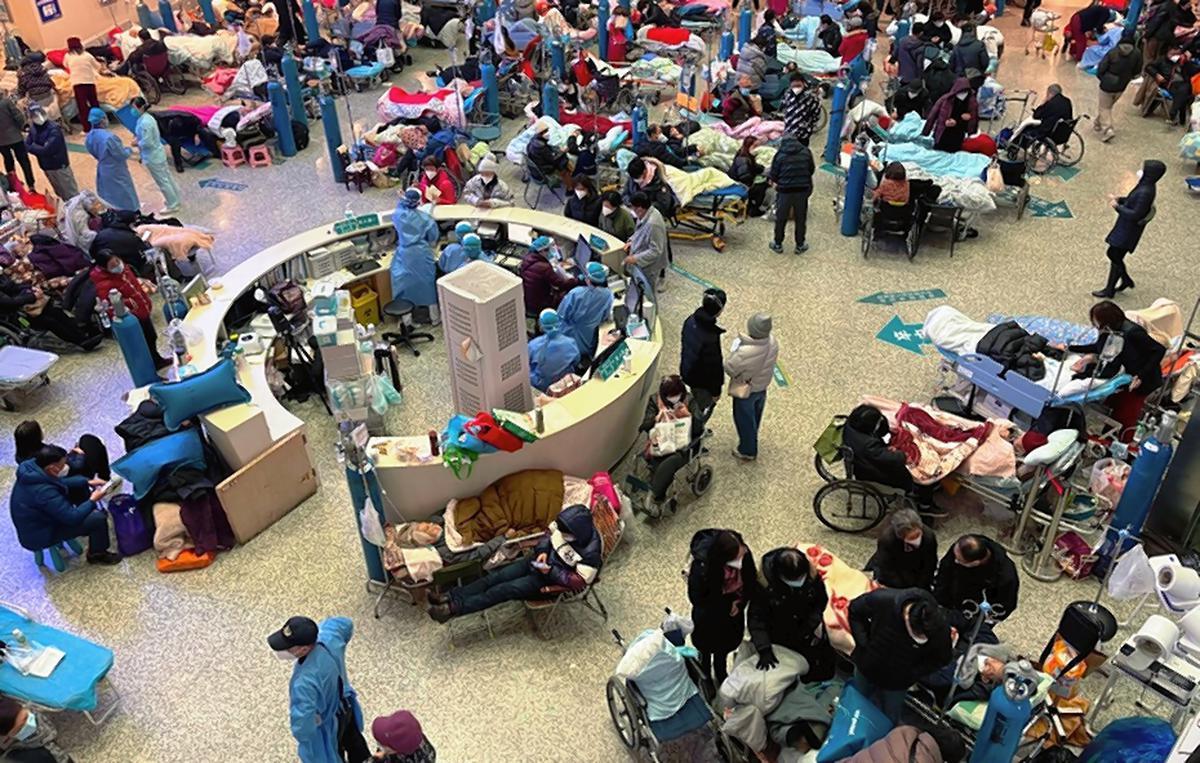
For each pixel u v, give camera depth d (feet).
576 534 19.75
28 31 52.70
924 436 23.24
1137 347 23.73
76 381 29.25
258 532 23.40
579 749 18.16
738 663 17.72
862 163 35.37
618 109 47.16
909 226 34.19
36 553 22.22
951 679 17.28
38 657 18.45
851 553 22.47
